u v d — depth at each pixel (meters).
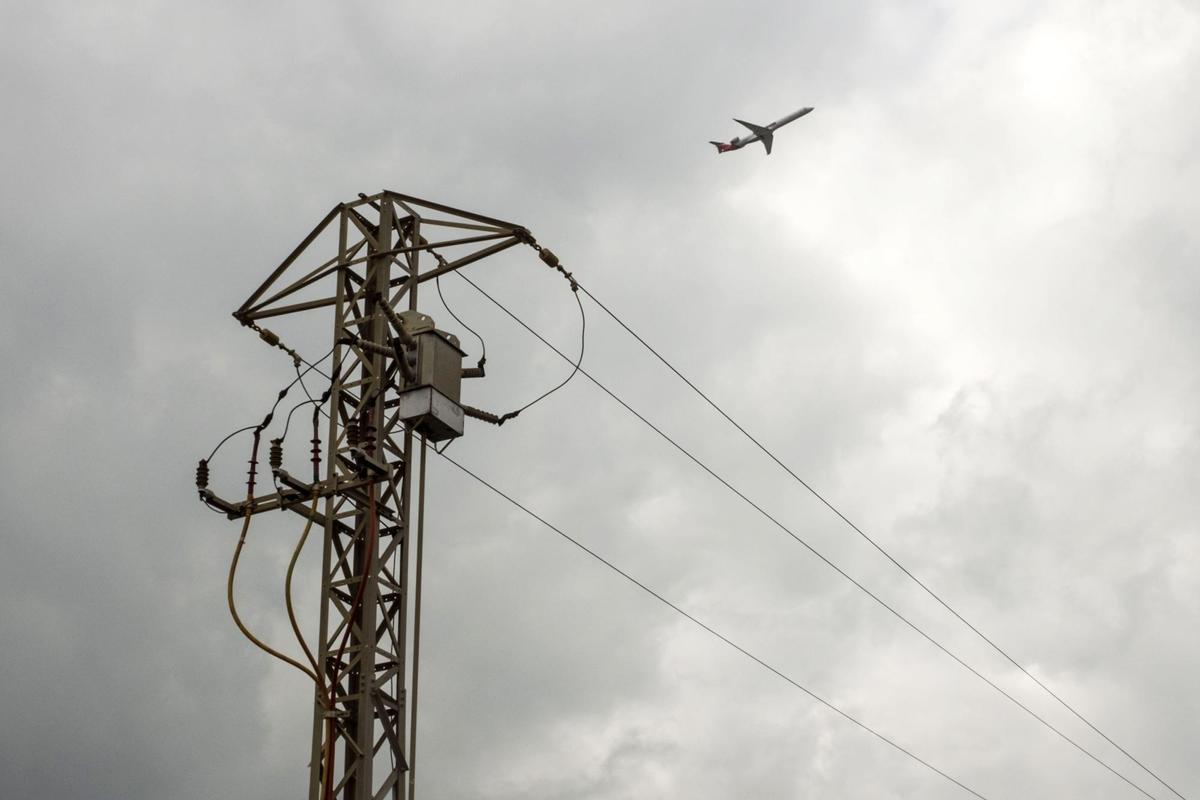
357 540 24.69
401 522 24.88
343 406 25.78
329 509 24.77
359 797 22.61
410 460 25.39
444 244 27.73
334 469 25.03
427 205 27.52
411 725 23.48
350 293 27.08
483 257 27.58
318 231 27.31
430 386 25.38
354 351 26.27
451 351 26.19
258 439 25.52
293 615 23.12
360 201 27.23
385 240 26.80
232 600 23.58
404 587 24.45
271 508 25.02
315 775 22.77
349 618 23.59
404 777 23.16
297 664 23.12
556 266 27.88
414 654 23.97
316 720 23.12
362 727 22.97
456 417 25.80
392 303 26.81
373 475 24.52
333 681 22.97
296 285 27.44
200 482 25.02
